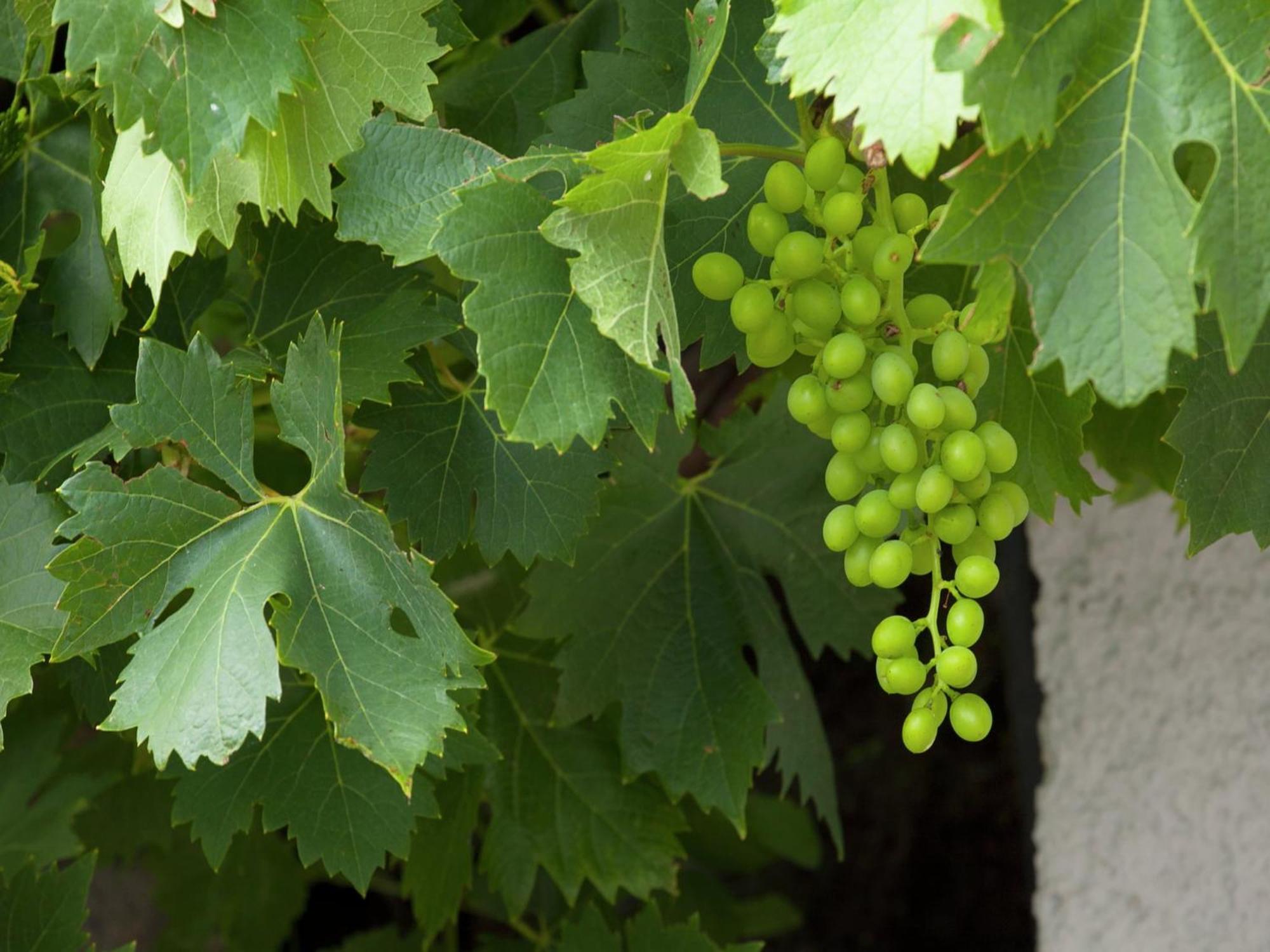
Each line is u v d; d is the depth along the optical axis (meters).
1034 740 1.48
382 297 1.13
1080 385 0.92
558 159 1.00
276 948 1.74
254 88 1.01
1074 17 0.92
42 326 1.13
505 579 1.33
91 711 1.13
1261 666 1.37
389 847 1.16
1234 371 0.92
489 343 0.96
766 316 0.99
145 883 1.99
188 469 1.10
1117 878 1.42
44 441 1.11
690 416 0.97
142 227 1.05
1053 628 1.46
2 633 1.06
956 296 1.12
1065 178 0.92
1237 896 1.37
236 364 1.07
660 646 1.25
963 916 1.90
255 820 1.73
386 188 1.04
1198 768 1.39
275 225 1.13
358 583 1.04
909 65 0.92
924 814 1.93
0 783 1.42
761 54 1.03
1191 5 0.93
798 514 1.26
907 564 0.98
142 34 0.99
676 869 1.32
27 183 1.13
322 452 1.05
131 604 1.03
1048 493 1.09
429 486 1.12
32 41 1.10
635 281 0.98
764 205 1.00
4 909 1.21
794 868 2.02
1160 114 0.92
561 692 1.24
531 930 1.58
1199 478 1.03
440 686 1.02
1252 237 0.92
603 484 1.12
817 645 1.26
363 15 1.03
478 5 1.22
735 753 1.24
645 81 1.10
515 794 1.30
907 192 1.09
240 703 1.01
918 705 0.98
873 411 1.02
